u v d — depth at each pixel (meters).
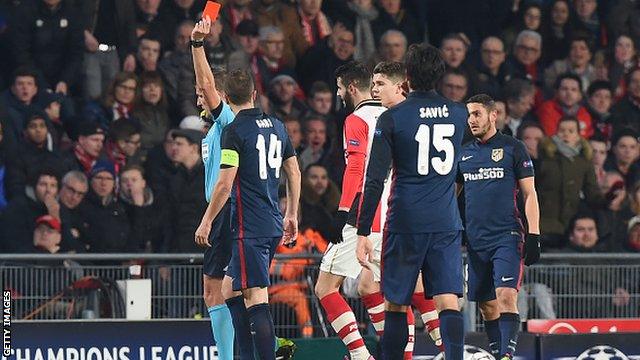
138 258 43.31
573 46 59.53
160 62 53.47
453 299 31.67
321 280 36.91
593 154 55.56
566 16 60.22
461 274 31.97
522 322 45.34
